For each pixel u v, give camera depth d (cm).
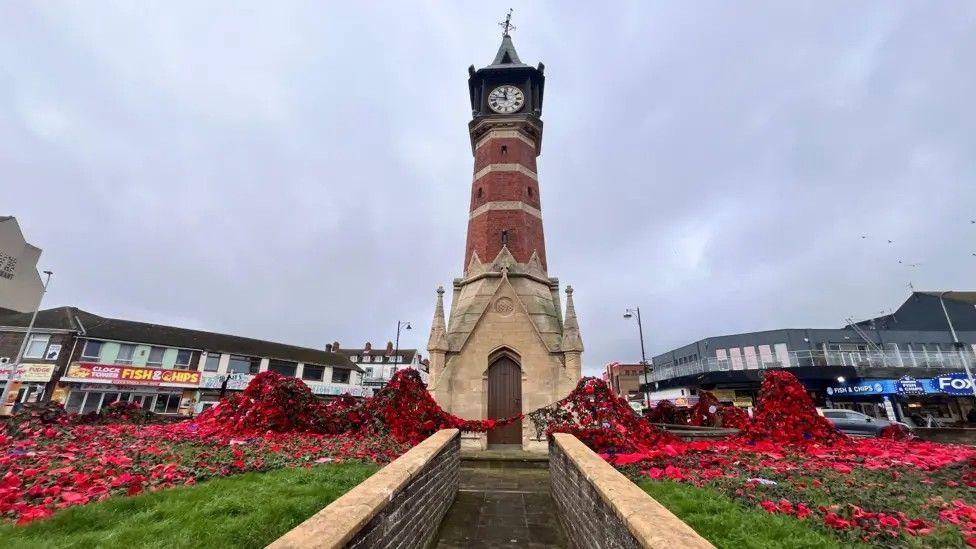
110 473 615
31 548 379
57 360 3562
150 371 3978
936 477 719
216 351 4528
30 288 3619
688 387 4766
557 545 630
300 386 1212
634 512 348
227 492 563
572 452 643
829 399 4169
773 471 761
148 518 465
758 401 1240
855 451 1001
